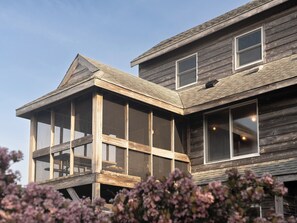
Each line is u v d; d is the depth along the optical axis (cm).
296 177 805
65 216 437
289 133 924
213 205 449
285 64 988
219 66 1166
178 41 1255
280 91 959
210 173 1043
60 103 1000
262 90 925
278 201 825
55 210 434
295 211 859
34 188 446
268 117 971
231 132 1044
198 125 1118
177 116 1114
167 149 1064
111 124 935
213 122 1090
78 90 932
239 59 1128
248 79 1028
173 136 1083
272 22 1073
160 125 1059
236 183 473
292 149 911
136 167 965
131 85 996
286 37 1037
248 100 1014
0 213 403
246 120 1020
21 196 448
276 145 941
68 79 1059
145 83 1115
